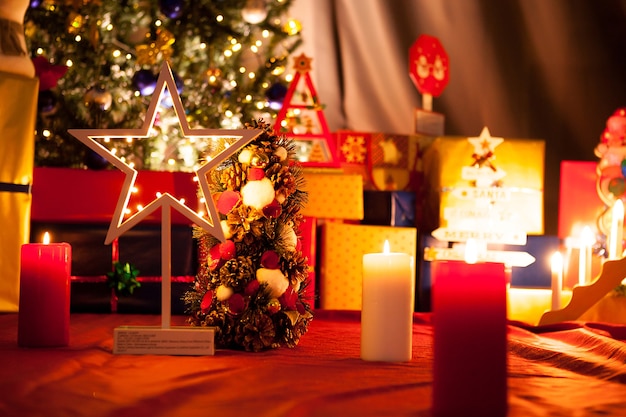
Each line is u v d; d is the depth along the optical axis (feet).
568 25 11.70
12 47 7.74
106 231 8.07
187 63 10.35
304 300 6.64
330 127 11.60
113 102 9.84
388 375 4.52
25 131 7.64
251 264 5.50
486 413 3.34
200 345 5.21
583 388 4.33
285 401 3.76
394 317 5.06
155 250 8.12
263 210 5.50
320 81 11.58
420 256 8.62
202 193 5.52
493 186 8.68
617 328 6.60
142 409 3.55
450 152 8.61
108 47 9.91
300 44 10.70
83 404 3.64
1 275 7.51
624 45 11.63
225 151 5.33
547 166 11.73
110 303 8.05
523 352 5.63
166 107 9.75
